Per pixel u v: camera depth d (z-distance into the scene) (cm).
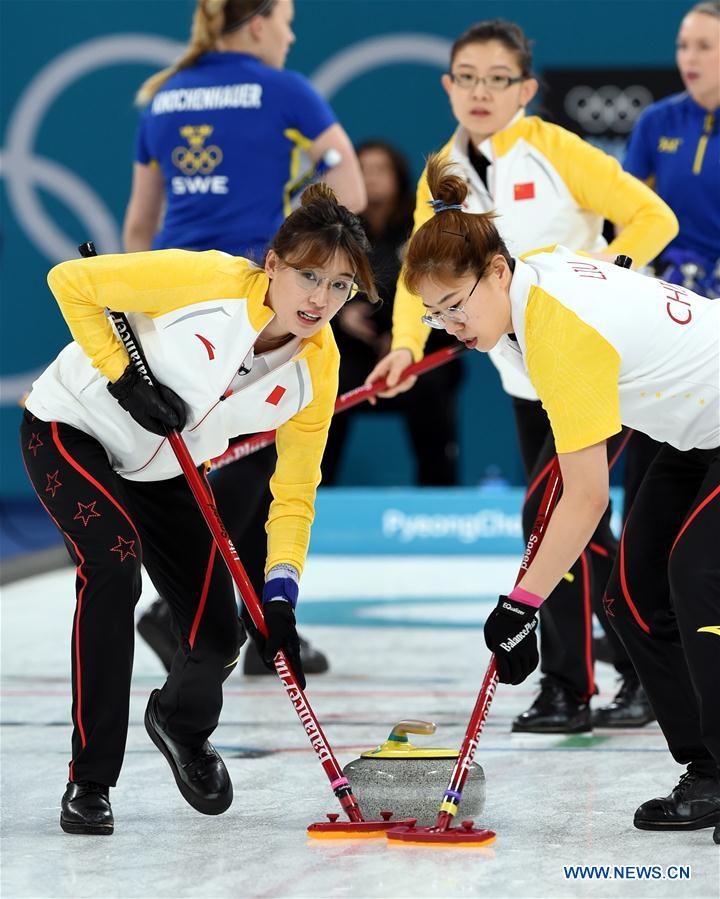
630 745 1395
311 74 3228
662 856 999
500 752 1362
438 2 3194
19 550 3009
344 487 3262
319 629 2108
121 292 1048
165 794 1200
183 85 1702
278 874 961
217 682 1120
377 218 2667
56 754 1352
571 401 966
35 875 965
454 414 2964
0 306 3306
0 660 1881
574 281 998
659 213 1459
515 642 1009
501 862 984
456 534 2923
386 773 1070
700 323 1041
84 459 1096
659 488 1095
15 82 3244
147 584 2556
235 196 1686
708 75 1745
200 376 1061
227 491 1581
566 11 3166
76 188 3266
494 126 1485
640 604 1084
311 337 1077
